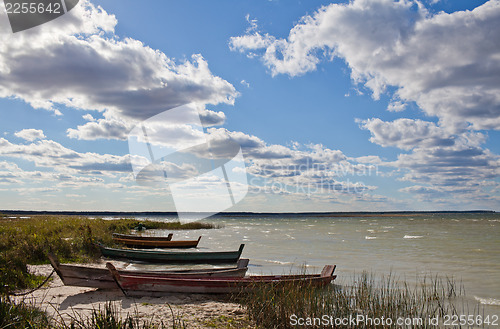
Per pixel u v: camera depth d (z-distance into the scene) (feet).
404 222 263.08
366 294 26.89
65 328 16.48
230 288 29.14
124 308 24.34
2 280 26.81
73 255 47.32
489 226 182.70
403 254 64.28
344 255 63.31
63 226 77.00
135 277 28.09
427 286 36.04
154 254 53.67
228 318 22.54
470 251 68.95
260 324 21.21
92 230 73.26
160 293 28.63
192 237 109.91
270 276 31.94
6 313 17.06
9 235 50.83
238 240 97.66
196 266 52.03
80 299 26.35
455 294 32.65
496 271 45.98
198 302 26.89
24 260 34.04
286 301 23.06
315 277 32.60
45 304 24.07
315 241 93.66
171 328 20.01
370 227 180.86
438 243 86.12
